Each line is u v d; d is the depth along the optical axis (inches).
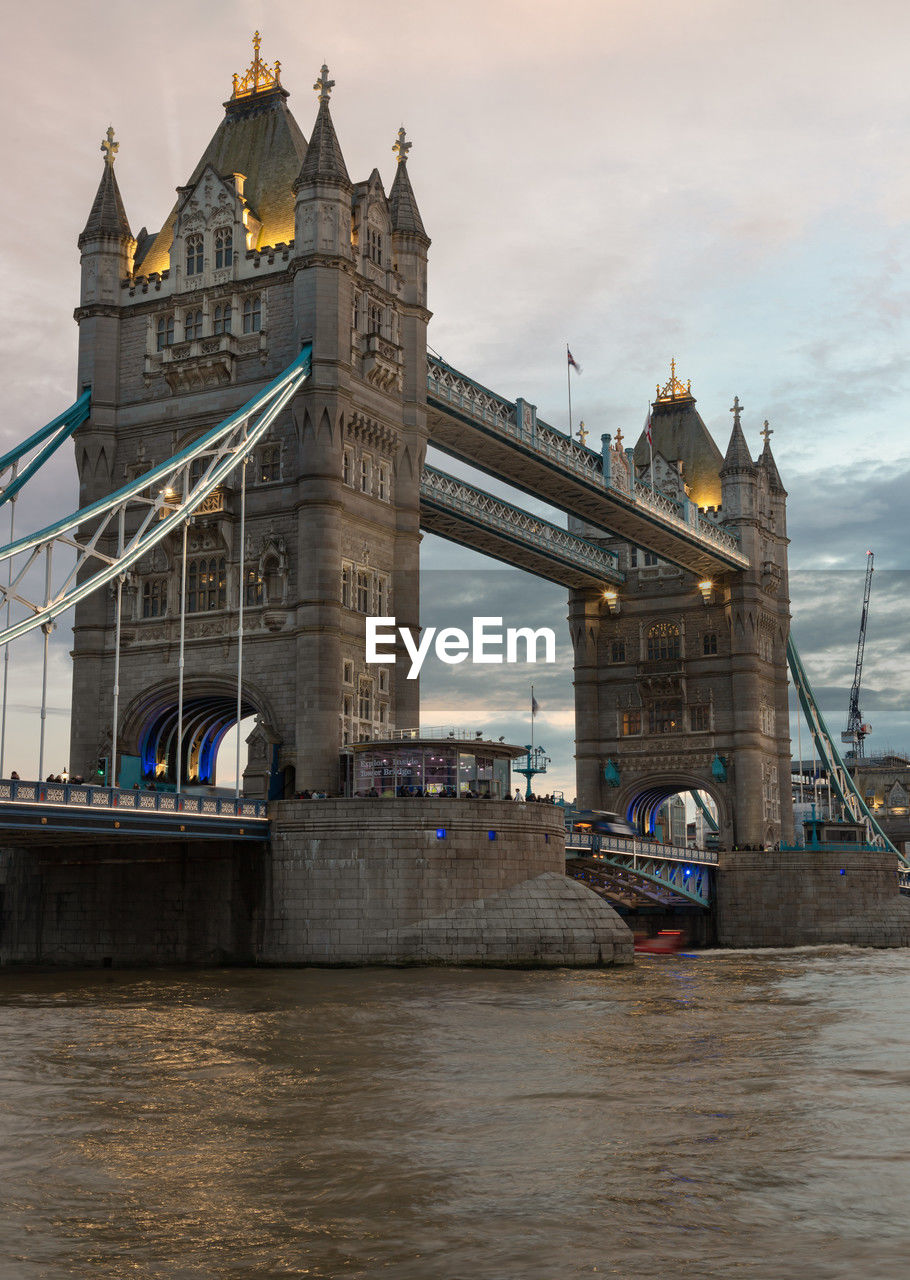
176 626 2992.1
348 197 2965.1
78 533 3117.6
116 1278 711.1
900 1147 1000.9
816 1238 774.5
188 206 3137.3
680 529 4308.6
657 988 2289.6
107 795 2258.9
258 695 2876.5
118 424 3129.9
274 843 2620.6
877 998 2198.6
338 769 2787.9
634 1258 740.7
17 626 2301.9
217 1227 798.5
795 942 4458.7
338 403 2866.6
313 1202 850.1
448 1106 1154.7
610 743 4931.1
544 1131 1053.8
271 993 2091.5
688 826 7544.3
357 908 2564.0
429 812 2593.5
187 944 2687.0
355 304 2997.0
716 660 4803.2
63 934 2829.7
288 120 3260.3
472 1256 745.0
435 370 3299.7
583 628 5000.0
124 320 3169.3
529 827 2721.5
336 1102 1170.6
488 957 2539.4
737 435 4884.4
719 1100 1189.7
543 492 3944.4
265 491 2933.1
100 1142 1009.5
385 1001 1973.4
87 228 3201.3
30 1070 1330.0
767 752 4835.1
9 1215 820.6
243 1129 1056.8
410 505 3090.6
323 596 2807.6
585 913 2657.5
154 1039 1558.8
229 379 3009.4
